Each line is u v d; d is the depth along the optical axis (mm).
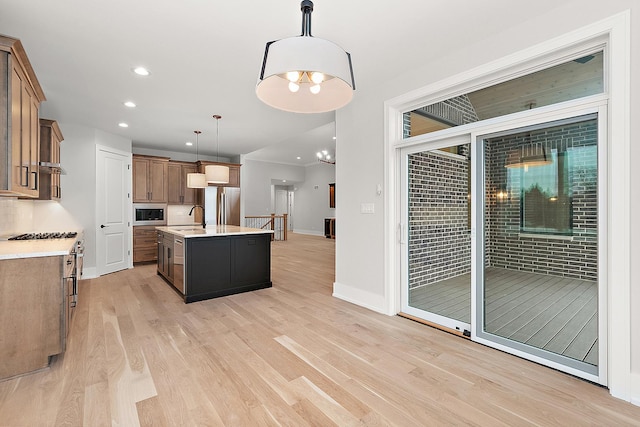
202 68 2977
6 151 2164
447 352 2504
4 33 2359
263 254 4441
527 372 2199
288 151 9844
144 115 4410
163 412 1760
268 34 2414
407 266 3346
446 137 2889
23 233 4020
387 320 3201
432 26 2316
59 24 2266
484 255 2688
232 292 4125
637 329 1845
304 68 1411
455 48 2635
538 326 2402
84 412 1752
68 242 2957
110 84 3338
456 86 2725
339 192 3951
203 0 2014
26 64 2404
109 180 5426
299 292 4250
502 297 2605
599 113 2012
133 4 2047
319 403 1853
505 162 2580
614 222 1913
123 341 2678
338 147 3963
